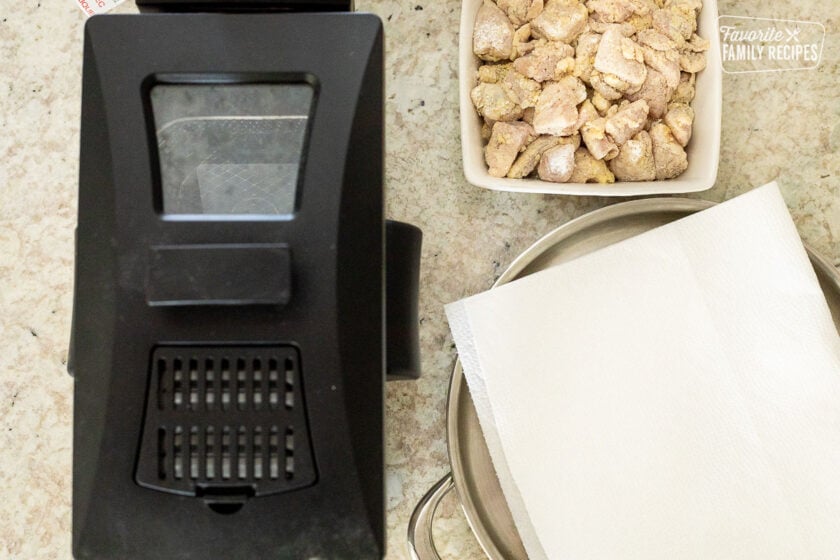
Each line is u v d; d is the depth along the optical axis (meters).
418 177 0.60
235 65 0.39
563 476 0.54
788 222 0.54
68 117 0.61
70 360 0.41
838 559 0.53
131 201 0.39
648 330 0.55
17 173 0.60
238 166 0.41
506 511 0.56
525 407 0.54
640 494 0.54
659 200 0.56
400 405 0.59
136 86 0.39
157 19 0.39
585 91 0.55
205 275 0.37
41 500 0.59
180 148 0.41
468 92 0.55
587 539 0.53
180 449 0.39
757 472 0.54
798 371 0.54
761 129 0.61
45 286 0.60
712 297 0.55
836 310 0.57
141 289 0.38
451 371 0.59
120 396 0.39
